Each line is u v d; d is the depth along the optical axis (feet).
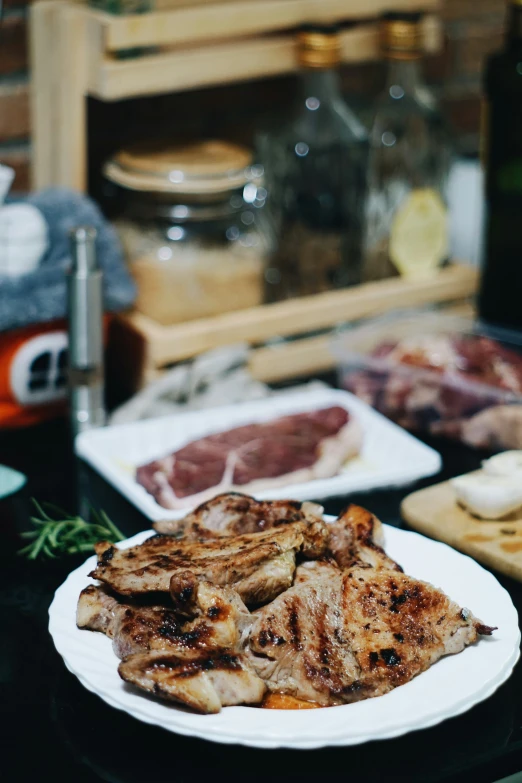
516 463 3.70
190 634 2.98
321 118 4.50
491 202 4.54
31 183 4.55
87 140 4.58
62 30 4.20
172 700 2.86
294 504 3.37
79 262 3.91
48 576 3.45
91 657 3.01
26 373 4.03
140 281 4.29
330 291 4.60
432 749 2.96
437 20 5.00
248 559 3.08
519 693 3.11
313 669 2.97
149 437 4.00
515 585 3.44
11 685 3.12
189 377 4.18
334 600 3.10
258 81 4.84
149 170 4.22
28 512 3.71
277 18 4.34
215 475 3.75
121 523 3.66
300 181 4.50
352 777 2.89
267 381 4.47
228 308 4.37
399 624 3.06
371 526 3.34
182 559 3.15
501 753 2.95
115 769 2.91
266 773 2.90
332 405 4.10
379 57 4.62
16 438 4.08
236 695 2.90
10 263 3.97
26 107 4.44
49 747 2.96
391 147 4.61
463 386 3.99
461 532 3.56
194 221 4.29
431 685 2.95
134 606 3.10
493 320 4.65
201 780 2.89
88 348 3.96
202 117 4.78
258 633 3.01
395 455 3.96
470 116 5.46
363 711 2.87
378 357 4.19
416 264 4.70
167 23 4.16
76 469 3.92
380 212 4.65
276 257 4.60
